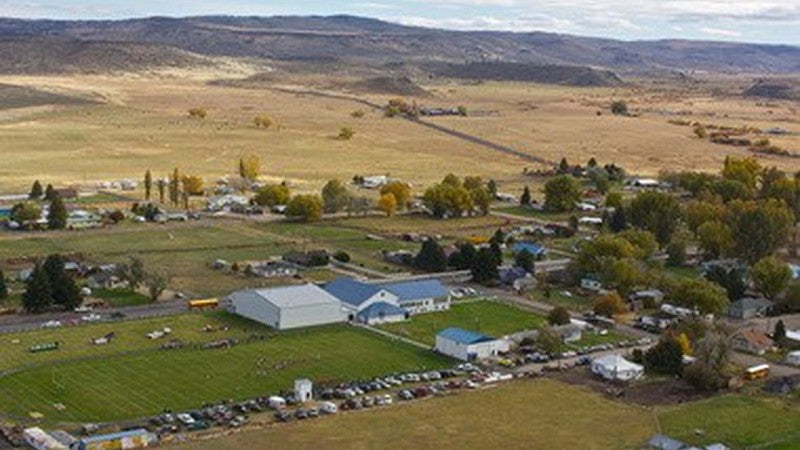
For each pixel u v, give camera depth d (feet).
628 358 531.50
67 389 463.01
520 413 448.24
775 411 459.73
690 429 433.07
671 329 569.23
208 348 533.14
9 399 447.42
